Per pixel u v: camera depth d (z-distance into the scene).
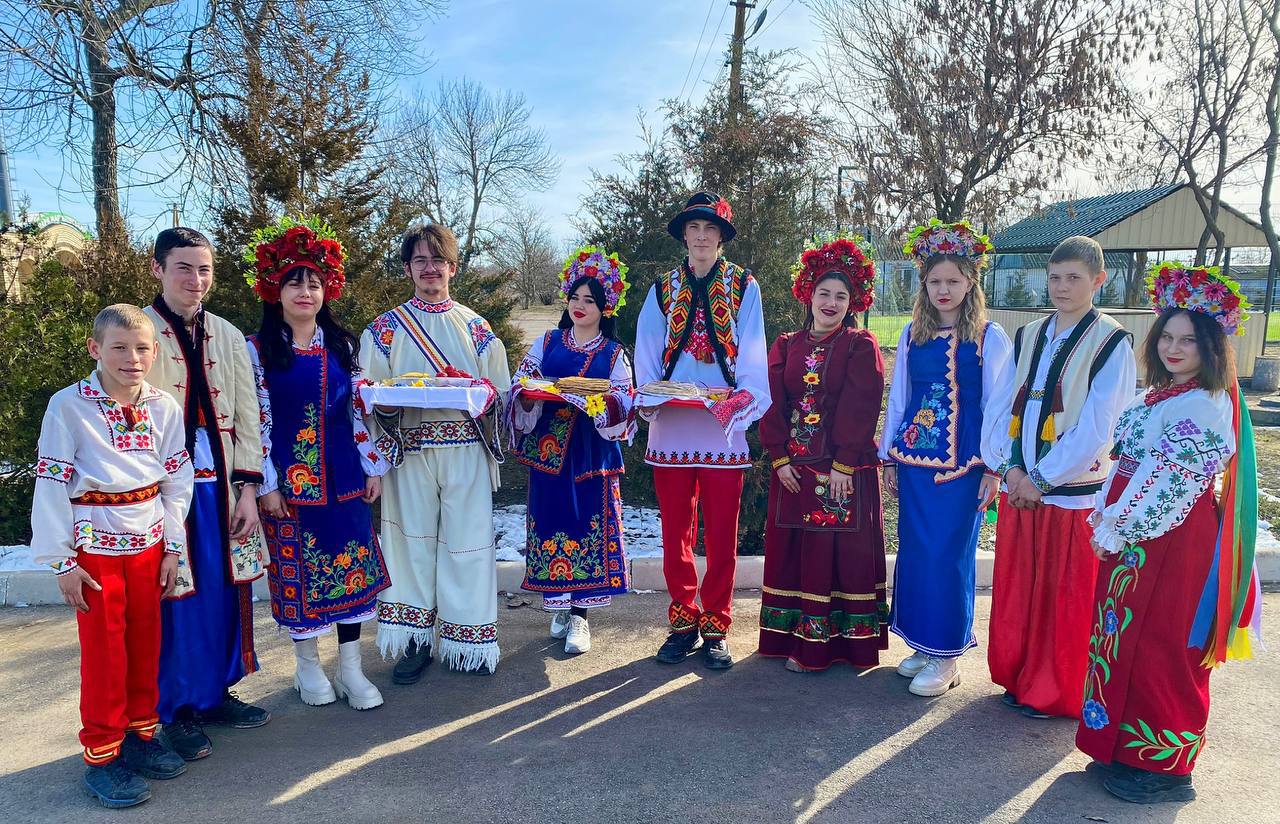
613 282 4.06
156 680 2.98
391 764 3.11
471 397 3.47
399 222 7.25
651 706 3.59
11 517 5.45
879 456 3.89
